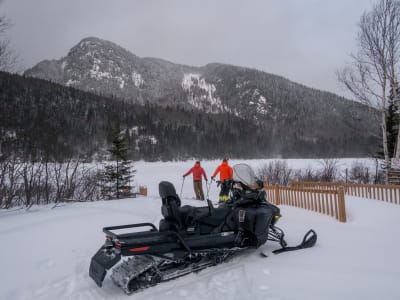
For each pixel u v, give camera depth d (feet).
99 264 11.45
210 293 11.27
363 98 52.29
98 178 46.44
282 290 11.44
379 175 56.70
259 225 15.40
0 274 12.32
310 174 57.98
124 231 18.85
